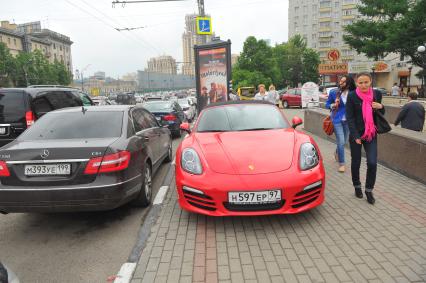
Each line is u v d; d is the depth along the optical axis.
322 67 25.64
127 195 4.12
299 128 13.37
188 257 3.37
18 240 3.98
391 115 12.73
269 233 3.82
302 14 92.38
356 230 3.81
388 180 5.62
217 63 13.62
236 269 3.11
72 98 9.73
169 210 4.68
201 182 3.90
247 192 3.75
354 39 35.88
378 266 3.07
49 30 89.19
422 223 3.93
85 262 3.41
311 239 3.63
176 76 90.38
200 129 5.11
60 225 4.40
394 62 58.81
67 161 3.82
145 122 5.95
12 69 56.56
